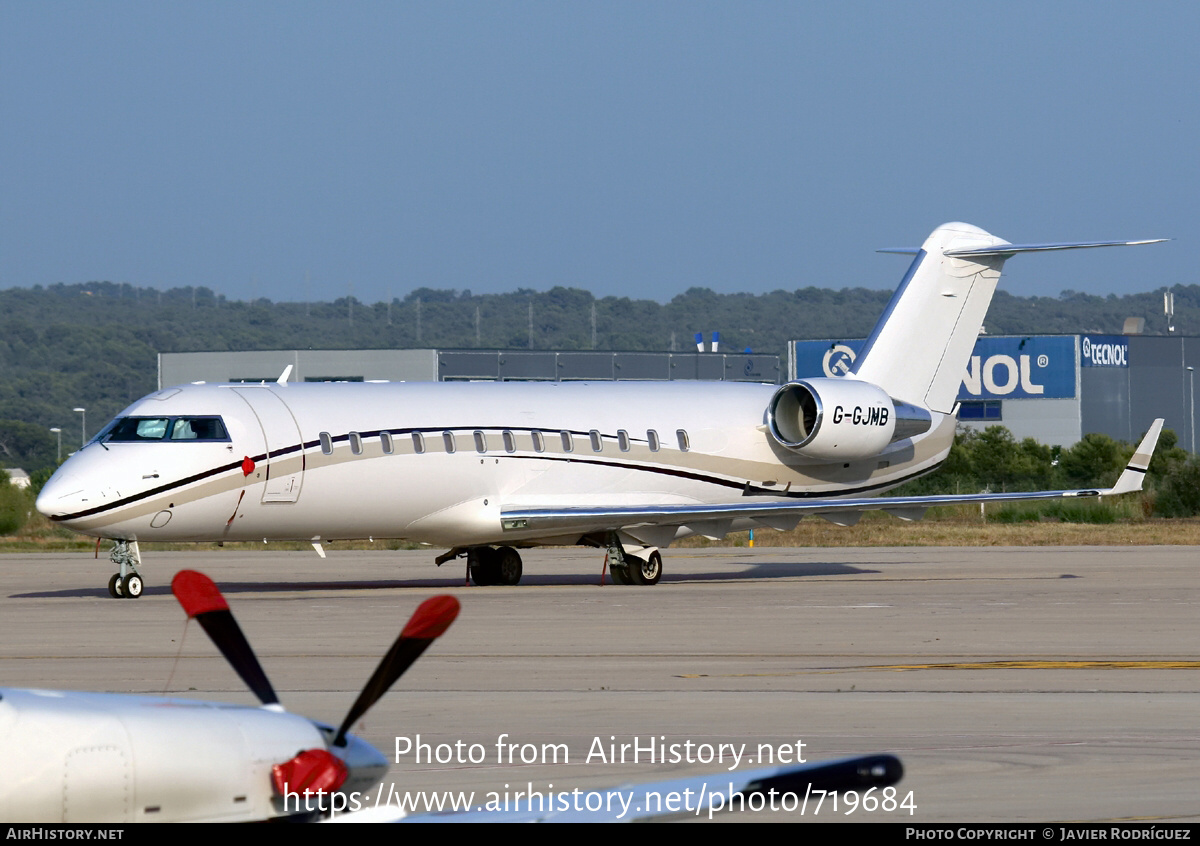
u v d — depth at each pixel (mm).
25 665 64125
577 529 113875
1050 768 41438
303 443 104500
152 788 21688
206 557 158125
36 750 21094
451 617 22312
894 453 129500
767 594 103125
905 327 129500
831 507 115375
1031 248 127312
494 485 112375
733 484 122938
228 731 22781
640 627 80562
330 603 95750
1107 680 59844
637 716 50531
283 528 105875
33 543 187500
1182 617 85750
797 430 124312
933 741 45750
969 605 93562
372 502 107562
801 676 60969
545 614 87938
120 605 95312
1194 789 38875
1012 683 58781
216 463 101188
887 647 71438
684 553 162375
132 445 100562
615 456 117438
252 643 72438
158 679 59312
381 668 22766
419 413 110500
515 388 117938
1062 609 90750
